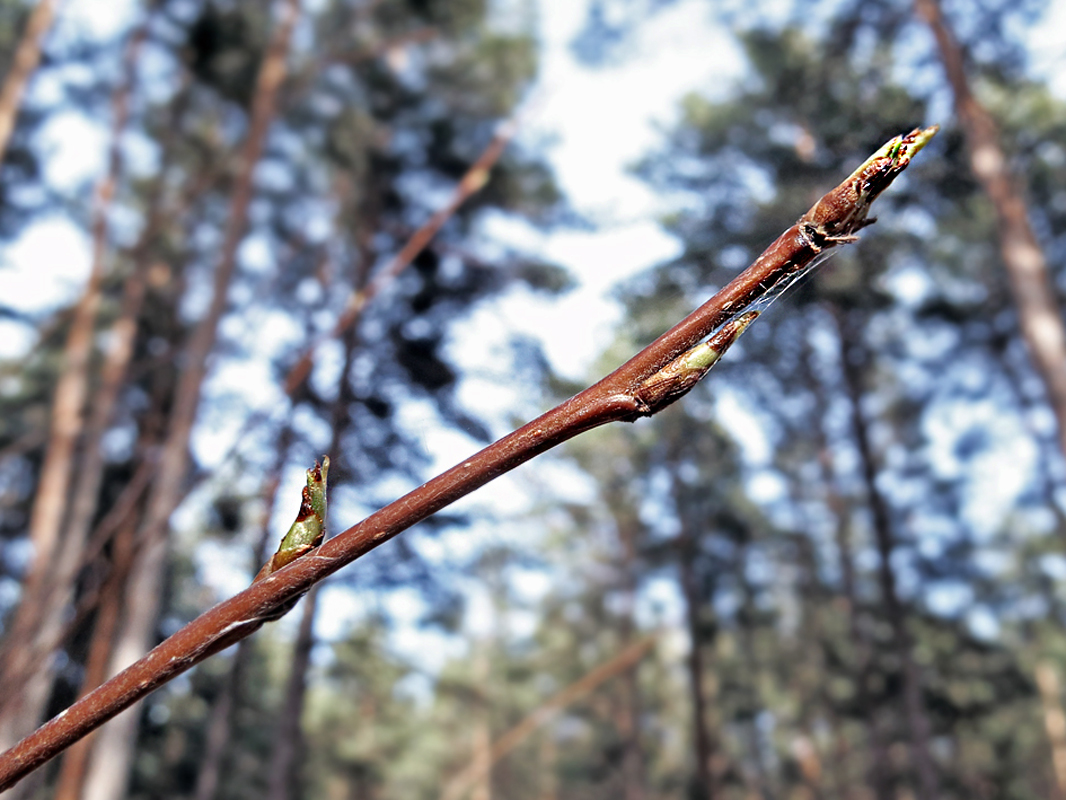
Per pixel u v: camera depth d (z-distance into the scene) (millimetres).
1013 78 7965
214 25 10109
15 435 11672
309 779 15703
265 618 369
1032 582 22000
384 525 366
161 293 10188
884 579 14102
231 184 10516
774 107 3973
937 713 17875
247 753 8594
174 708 3791
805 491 18797
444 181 9672
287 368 2600
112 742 4664
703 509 14711
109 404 7918
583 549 16859
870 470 14227
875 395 15555
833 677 20953
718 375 1614
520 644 25812
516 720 27609
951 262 12164
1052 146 9891
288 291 4688
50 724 358
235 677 3787
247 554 1134
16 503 10992
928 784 13195
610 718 26547
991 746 21672
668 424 2699
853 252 2369
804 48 7008
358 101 10570
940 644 18906
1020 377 16391
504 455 363
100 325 10859
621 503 5195
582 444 2961
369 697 16734
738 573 19891
